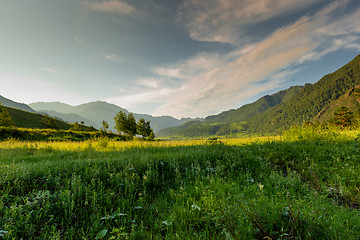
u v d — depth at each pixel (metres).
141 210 4.03
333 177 4.95
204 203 3.82
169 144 14.71
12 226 2.89
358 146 7.26
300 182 4.90
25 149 12.27
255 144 10.13
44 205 3.65
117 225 3.36
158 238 3.00
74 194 4.10
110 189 4.54
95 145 15.30
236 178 5.48
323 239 2.48
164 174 6.13
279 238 2.40
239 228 2.77
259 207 3.16
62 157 9.55
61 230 3.20
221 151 8.36
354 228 2.77
